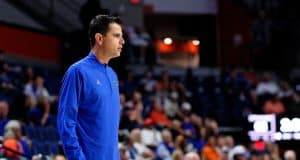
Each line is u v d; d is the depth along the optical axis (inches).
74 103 185.2
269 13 1019.9
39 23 740.0
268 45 991.6
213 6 1016.9
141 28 898.7
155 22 1030.4
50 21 758.5
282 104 754.8
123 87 703.1
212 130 636.1
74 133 182.2
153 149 571.2
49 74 697.6
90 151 186.1
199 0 1015.0
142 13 924.0
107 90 191.5
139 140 528.7
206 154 572.1
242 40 998.4
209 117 762.2
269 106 751.7
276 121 666.8
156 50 940.6
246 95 813.9
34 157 389.4
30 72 615.8
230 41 1000.9
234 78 844.0
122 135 542.9
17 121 478.6
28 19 725.9
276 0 1037.8
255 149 620.4
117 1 883.4
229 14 1007.6
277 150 644.1
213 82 834.8
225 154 590.9
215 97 797.2
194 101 773.9
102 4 854.5
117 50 194.7
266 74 877.8
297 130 656.4
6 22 679.7
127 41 744.3
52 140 530.0
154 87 735.1
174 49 990.4
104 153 187.8
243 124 692.1
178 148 545.0
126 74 732.7
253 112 762.2
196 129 652.1
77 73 187.6
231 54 998.4
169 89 748.0
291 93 806.5
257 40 995.3
